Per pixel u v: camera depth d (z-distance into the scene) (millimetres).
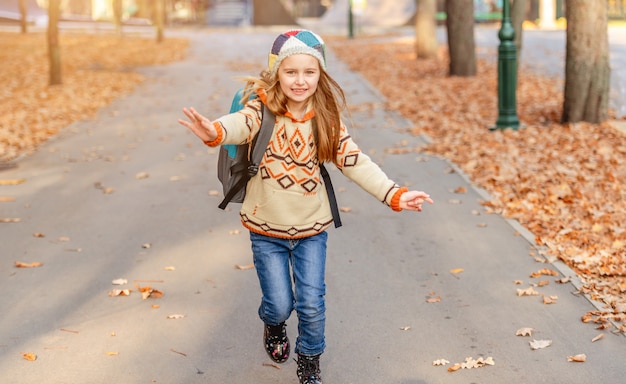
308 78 4090
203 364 5027
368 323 5660
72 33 35875
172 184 10008
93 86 19688
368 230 7938
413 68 22484
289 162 4211
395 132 13328
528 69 21125
